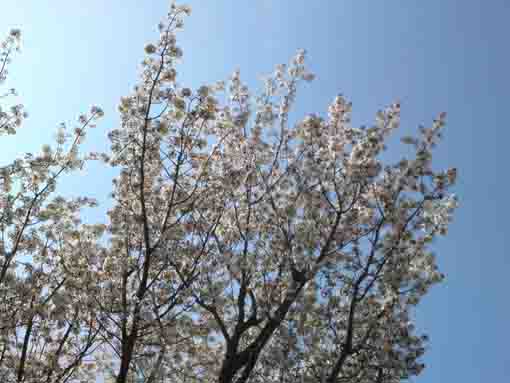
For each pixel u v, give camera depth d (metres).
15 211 15.78
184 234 15.52
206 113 15.40
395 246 14.84
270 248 15.94
